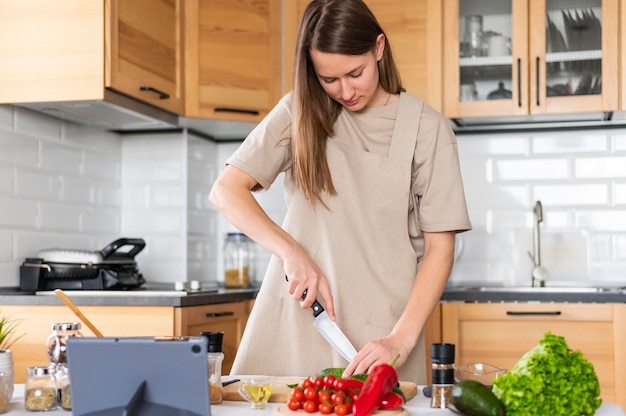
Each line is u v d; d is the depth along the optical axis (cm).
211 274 430
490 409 132
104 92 309
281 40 392
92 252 326
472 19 373
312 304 182
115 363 131
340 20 182
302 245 199
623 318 320
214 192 197
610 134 386
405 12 375
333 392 141
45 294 310
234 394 160
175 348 130
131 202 413
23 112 330
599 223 385
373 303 196
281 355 198
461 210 196
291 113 201
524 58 365
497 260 392
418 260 208
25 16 316
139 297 299
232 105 378
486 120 379
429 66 372
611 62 356
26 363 298
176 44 365
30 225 333
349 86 187
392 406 140
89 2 310
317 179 196
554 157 391
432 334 336
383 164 198
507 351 331
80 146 374
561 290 353
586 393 136
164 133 408
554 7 365
